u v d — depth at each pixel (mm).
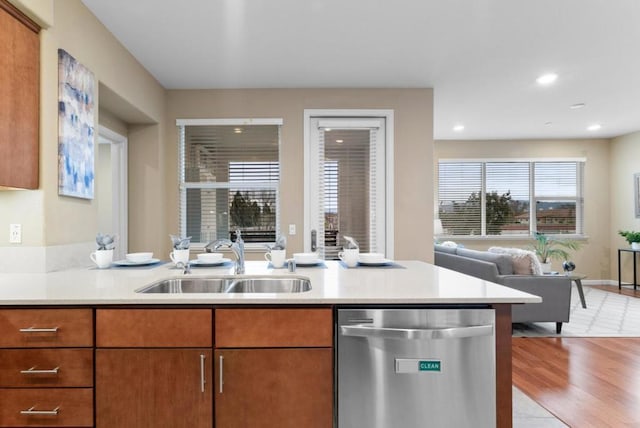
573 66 3291
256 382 1358
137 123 3592
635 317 4242
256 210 3912
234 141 3879
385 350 1369
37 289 1486
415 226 3855
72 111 2154
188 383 1344
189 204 3877
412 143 3852
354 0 2305
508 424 1386
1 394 1331
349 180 3908
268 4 2344
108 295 1376
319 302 1359
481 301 1354
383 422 1371
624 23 2547
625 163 6125
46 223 1945
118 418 1342
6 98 1708
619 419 2096
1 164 1681
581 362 2924
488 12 2430
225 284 1859
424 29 2654
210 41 2816
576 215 6512
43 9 1886
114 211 3492
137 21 2523
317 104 3824
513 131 5879
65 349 1336
